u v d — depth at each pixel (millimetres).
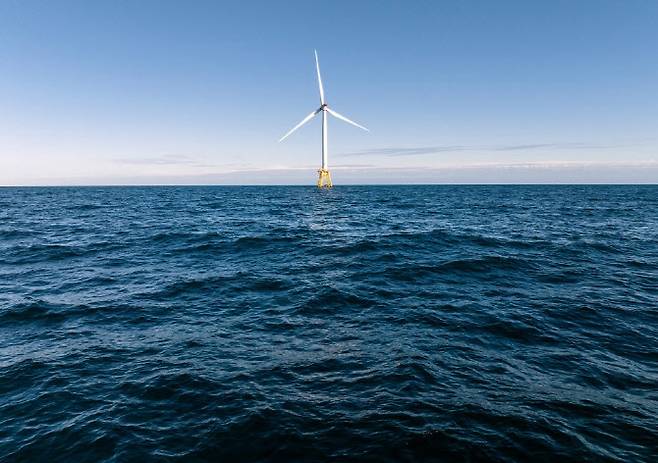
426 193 130250
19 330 12086
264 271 19578
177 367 9531
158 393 8375
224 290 16312
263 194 130000
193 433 7059
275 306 14156
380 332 11594
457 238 28688
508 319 12500
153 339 11328
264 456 6445
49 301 14867
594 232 32531
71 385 8773
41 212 55062
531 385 8516
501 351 10250
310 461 6297
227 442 6793
